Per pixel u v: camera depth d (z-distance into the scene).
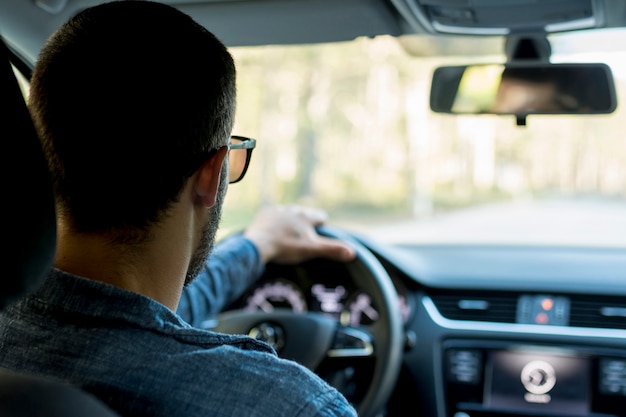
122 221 1.17
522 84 2.69
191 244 1.25
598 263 3.36
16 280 0.87
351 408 1.21
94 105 1.14
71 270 1.17
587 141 17.83
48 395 0.99
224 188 1.33
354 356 2.81
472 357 3.31
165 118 1.15
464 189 21.12
